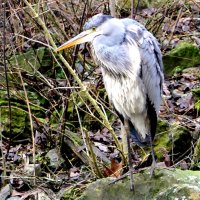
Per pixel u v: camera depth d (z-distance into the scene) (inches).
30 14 475.2
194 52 534.9
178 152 405.4
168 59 531.2
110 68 314.5
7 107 449.1
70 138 427.5
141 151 409.1
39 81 479.2
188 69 529.7
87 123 454.9
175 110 460.1
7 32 481.4
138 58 309.1
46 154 422.9
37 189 372.8
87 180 374.0
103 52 311.9
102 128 451.5
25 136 444.8
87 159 414.6
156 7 625.6
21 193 375.2
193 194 280.5
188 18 610.2
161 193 288.4
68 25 481.4
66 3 489.1
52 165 413.1
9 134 442.0
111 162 378.9
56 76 506.0
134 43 310.0
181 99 471.8
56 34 478.6
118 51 310.0
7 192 378.3
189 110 452.4
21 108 456.8
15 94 445.1
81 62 482.9
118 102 323.9
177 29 595.2
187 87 493.7
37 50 507.2
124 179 309.1
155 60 317.7
